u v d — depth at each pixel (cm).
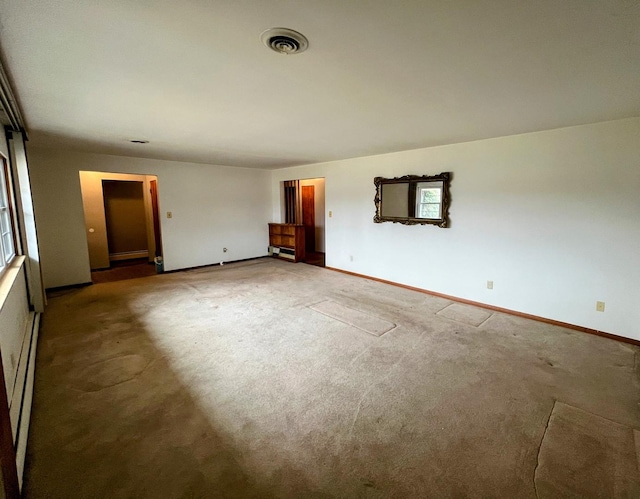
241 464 170
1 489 129
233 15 135
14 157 364
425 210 473
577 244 340
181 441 186
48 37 152
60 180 500
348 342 315
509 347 304
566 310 354
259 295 475
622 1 124
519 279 387
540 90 226
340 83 213
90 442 184
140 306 424
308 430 195
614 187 313
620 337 321
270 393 233
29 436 187
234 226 732
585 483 158
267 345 309
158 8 129
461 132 361
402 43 159
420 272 493
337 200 620
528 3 125
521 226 379
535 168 362
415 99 247
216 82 211
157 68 190
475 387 239
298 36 153
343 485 158
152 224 727
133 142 424
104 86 218
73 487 155
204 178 670
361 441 187
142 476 162
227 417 207
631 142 300
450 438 189
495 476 163
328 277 588
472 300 434
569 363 274
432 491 154
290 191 770
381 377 253
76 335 332
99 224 663
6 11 129
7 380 199
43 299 406
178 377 253
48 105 259
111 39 155
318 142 422
